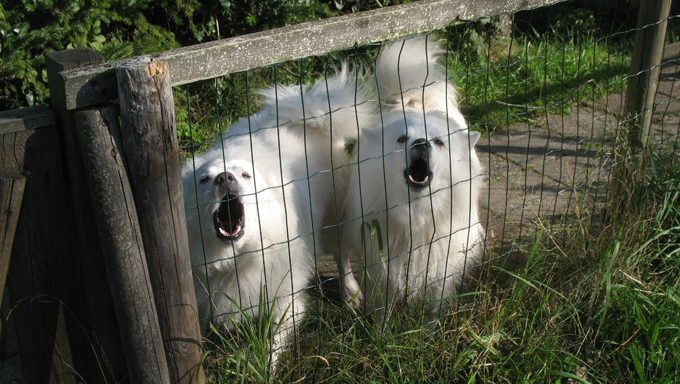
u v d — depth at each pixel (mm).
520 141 5742
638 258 3543
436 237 3572
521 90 6445
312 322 3434
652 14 3652
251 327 2955
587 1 8734
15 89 5309
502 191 4902
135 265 2432
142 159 2338
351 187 3730
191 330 2646
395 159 3436
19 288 2549
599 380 3154
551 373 3033
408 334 3154
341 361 3039
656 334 3150
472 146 3645
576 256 3564
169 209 2441
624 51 6941
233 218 3186
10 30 5188
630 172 3770
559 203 4672
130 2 5711
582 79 6535
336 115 3818
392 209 3477
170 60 2338
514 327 3279
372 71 4938
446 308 3430
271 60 2541
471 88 6340
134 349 2539
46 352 2678
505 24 7719
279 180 3488
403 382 3020
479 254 3879
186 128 5574
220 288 3336
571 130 5898
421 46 3951
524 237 4078
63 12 5387
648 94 3789
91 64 2299
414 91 4000
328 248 4074
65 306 2625
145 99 2266
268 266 3328
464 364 3111
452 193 3410
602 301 3410
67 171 2439
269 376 2908
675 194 3756
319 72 6207
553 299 3408
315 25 2609
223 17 6477
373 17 2736
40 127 2348
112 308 2660
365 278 3635
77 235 2537
